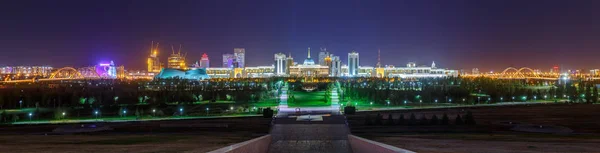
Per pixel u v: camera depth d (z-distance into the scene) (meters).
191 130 135.88
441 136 99.88
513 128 130.38
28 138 93.56
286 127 142.12
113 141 82.38
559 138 91.62
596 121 158.38
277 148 73.75
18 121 192.12
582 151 56.28
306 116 185.75
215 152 37.25
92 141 81.94
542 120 162.62
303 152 66.31
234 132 126.62
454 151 54.44
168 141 83.56
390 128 135.25
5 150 58.62
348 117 181.50
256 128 140.50
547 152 54.81
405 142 76.19
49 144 72.00
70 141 81.75
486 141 78.81
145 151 57.50
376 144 48.16
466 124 144.12
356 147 68.38
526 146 65.00
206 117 194.88
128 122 172.62
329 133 119.44
